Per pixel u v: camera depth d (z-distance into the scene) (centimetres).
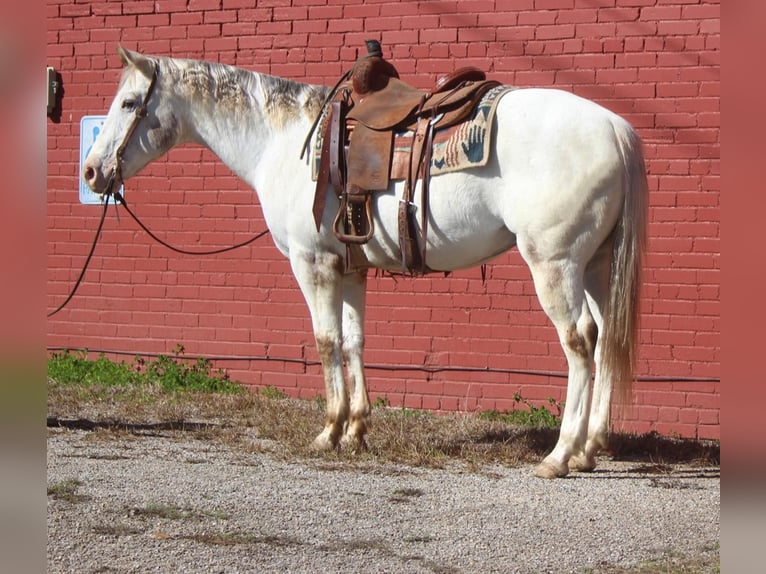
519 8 812
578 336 564
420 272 616
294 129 646
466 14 827
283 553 440
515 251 816
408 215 586
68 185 958
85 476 571
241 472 590
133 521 482
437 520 493
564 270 557
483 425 762
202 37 912
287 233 640
